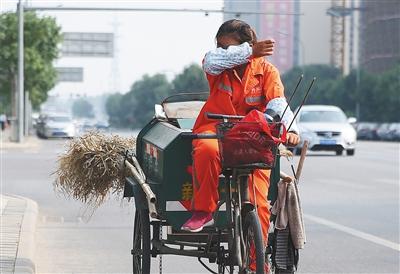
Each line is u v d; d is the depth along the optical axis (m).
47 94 143.38
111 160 13.98
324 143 56.25
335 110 59.78
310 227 22.61
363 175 40.38
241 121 10.78
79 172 14.15
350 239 20.52
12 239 17.69
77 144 14.18
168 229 12.09
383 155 59.09
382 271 16.34
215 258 11.85
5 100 152.75
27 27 120.00
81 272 16.08
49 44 122.25
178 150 11.38
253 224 10.80
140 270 12.95
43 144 82.06
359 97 180.88
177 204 11.48
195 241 11.98
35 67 119.88
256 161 10.76
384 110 177.88
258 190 11.33
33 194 30.33
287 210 11.51
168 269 16.44
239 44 11.66
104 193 14.29
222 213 11.41
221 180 11.42
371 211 26.25
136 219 13.27
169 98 13.53
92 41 137.12
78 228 22.12
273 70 11.55
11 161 49.69
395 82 176.50
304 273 16.11
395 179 38.19
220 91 11.55
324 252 18.59
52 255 17.98
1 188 32.56
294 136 11.34
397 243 19.92
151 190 11.70
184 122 12.73
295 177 11.61
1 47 119.44
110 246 19.28
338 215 25.19
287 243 11.62
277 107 11.26
